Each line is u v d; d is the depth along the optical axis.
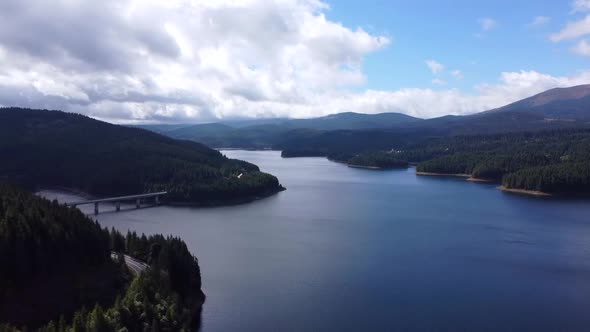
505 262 174.88
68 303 118.31
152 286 116.12
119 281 132.62
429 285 150.00
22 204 143.62
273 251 189.88
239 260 176.38
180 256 137.00
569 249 194.00
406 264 171.88
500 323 123.06
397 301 136.62
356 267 168.00
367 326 120.94
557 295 141.88
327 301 136.62
